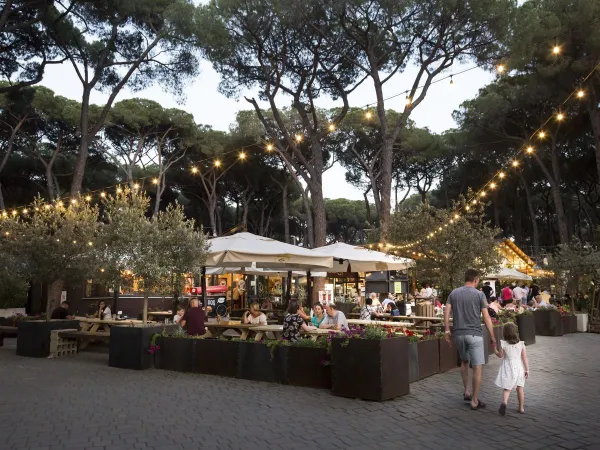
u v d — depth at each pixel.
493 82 30.67
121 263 9.24
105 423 5.13
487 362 9.55
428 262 10.41
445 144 37.78
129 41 22.48
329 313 10.12
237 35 20.86
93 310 18.83
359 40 20.80
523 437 4.73
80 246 10.99
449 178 42.22
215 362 8.12
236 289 22.22
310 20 20.11
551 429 5.01
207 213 43.88
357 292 23.31
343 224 57.03
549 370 8.66
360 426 5.08
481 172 38.62
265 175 40.03
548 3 23.30
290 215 49.25
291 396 6.46
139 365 8.68
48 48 20.75
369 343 6.28
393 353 6.41
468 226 10.23
